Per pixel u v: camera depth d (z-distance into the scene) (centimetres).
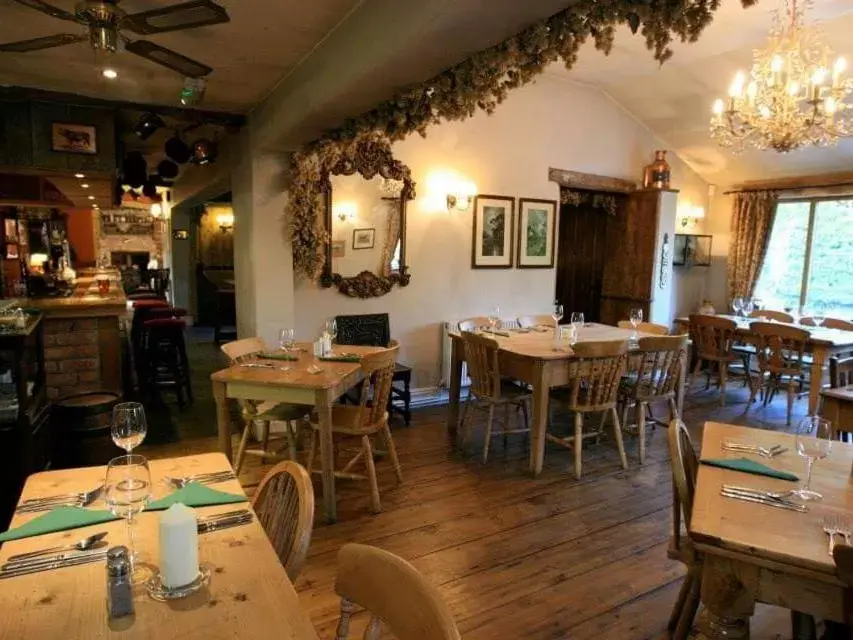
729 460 201
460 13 179
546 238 606
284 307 439
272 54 302
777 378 554
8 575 122
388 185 497
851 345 488
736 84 393
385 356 320
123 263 1064
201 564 127
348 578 115
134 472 136
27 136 390
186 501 157
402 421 480
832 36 433
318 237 454
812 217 659
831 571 132
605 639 214
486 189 558
